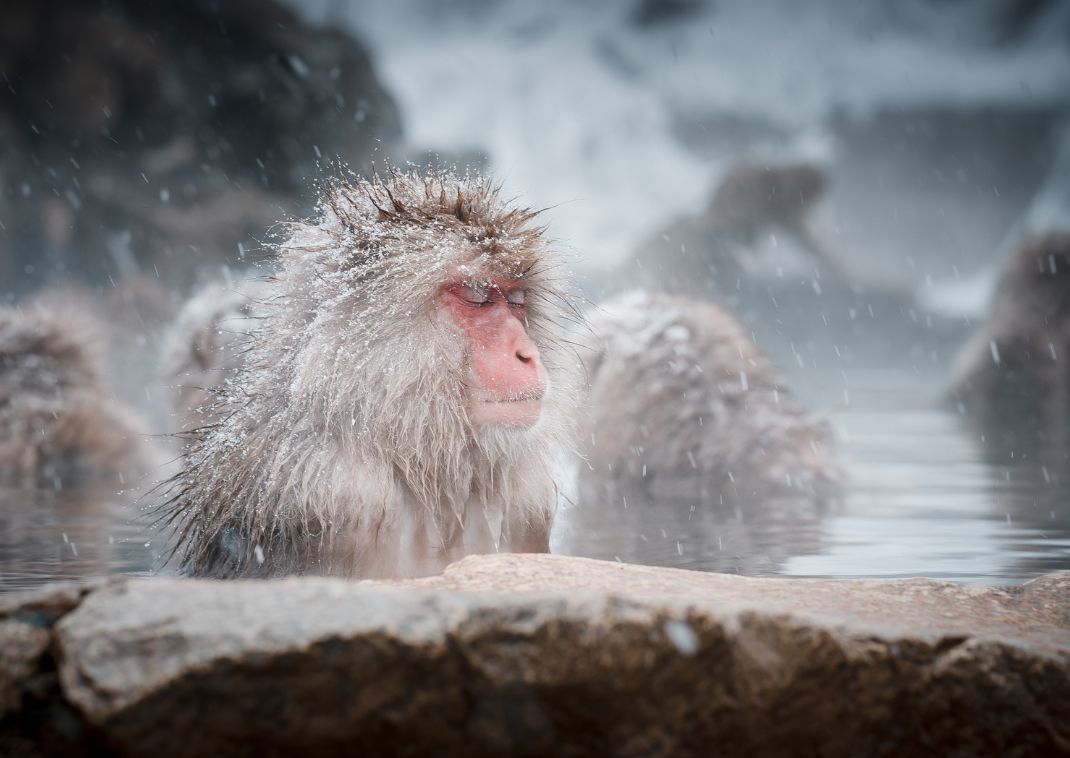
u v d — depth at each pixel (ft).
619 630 11.63
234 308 43.73
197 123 133.69
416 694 11.35
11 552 26.96
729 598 14.75
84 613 11.76
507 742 11.58
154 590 12.08
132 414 54.80
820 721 12.55
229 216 129.29
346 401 21.63
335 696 11.21
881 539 29.96
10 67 126.52
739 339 47.78
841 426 69.21
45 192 125.39
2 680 11.67
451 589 14.88
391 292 22.31
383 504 21.50
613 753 11.87
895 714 12.87
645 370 45.60
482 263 22.80
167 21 136.15
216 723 11.08
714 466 43.29
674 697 11.91
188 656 11.05
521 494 23.18
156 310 117.60
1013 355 83.56
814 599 15.15
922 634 13.21
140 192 128.16
